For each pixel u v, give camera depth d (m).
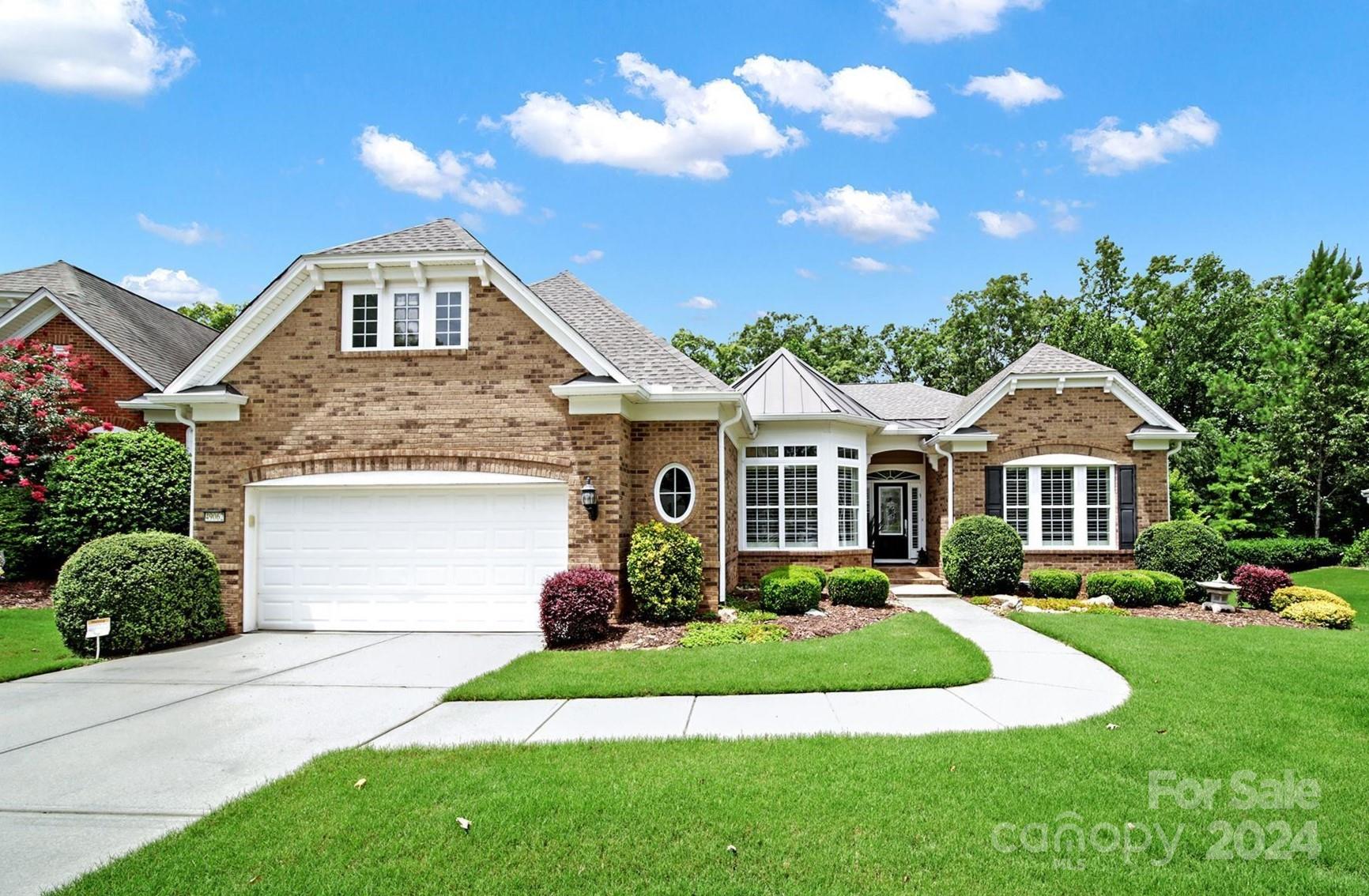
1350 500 25.17
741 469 17.80
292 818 4.93
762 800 5.11
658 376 13.74
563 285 16.59
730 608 13.84
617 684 8.41
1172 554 16.17
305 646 11.33
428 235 12.98
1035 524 18.44
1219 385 29.70
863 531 18.64
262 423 12.77
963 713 7.32
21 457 15.92
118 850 4.61
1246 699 7.67
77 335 18.23
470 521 12.59
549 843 4.54
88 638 10.44
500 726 7.04
